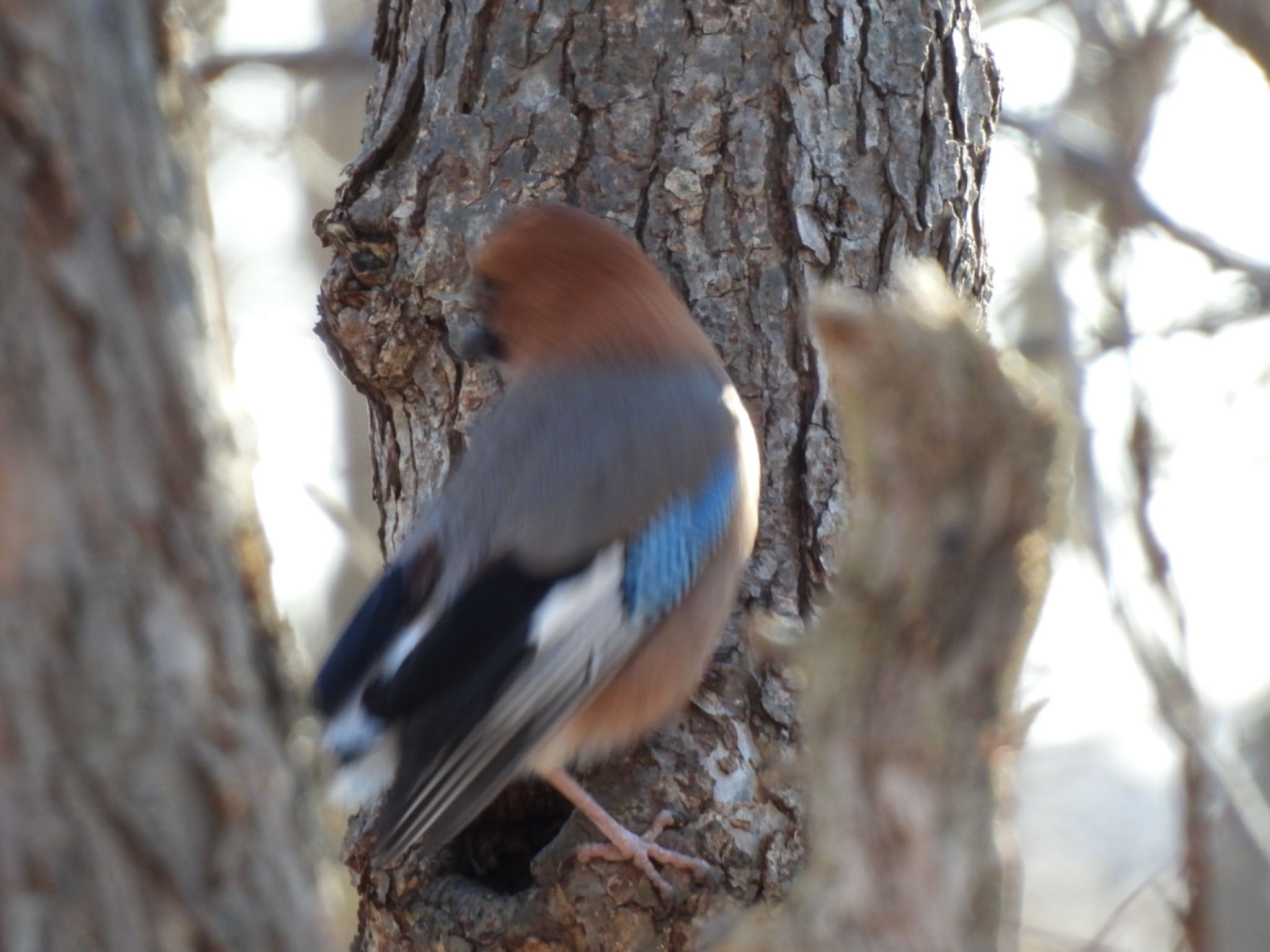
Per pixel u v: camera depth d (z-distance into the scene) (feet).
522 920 32.14
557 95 34.40
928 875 19.27
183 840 17.56
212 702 17.95
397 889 33.55
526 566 32.48
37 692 17.07
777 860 32.30
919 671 19.44
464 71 34.60
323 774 26.91
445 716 31.04
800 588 34.30
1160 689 40.63
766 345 34.30
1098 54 58.03
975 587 19.25
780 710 33.24
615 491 33.06
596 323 34.24
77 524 17.25
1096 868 97.55
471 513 33.12
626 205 34.42
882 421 19.22
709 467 33.32
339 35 67.15
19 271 17.04
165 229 18.21
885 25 34.42
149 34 18.51
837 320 19.40
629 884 31.71
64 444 17.22
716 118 34.09
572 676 32.24
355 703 31.37
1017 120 55.77
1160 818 99.91
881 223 34.17
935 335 19.13
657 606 32.91
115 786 17.28
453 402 35.42
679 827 32.37
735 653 33.99
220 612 18.22
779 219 34.22
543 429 33.76
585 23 34.30
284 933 18.12
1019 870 20.44
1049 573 19.61
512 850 35.53
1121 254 53.72
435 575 32.60
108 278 17.51
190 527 18.02
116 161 17.67
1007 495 19.03
